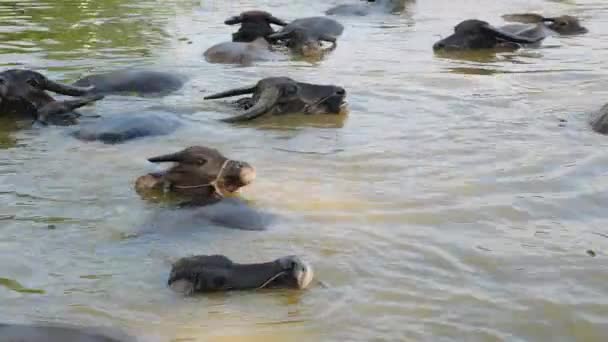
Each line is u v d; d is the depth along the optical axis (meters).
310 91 14.03
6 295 7.71
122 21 21.84
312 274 7.89
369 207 9.77
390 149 11.95
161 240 8.90
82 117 13.68
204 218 9.38
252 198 10.06
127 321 7.28
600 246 8.73
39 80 14.16
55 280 8.02
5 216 9.53
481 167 11.15
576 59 17.98
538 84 15.74
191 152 10.35
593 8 24.55
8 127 13.30
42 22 21.31
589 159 11.41
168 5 24.56
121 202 10.02
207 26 21.58
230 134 12.84
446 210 9.67
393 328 7.14
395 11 23.89
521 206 9.80
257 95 14.25
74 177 10.88
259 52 17.89
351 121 13.48
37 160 11.58
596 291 7.79
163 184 10.30
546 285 7.90
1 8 23.20
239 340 6.95
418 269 8.22
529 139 12.37
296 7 24.98
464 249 8.66
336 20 22.48
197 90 15.38
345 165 11.29
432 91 15.15
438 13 23.73
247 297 7.68
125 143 12.34
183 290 7.76
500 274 8.12
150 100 14.69
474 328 7.14
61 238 8.97
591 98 14.70
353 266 8.27
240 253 8.53
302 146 12.19
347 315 7.36
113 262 8.41
